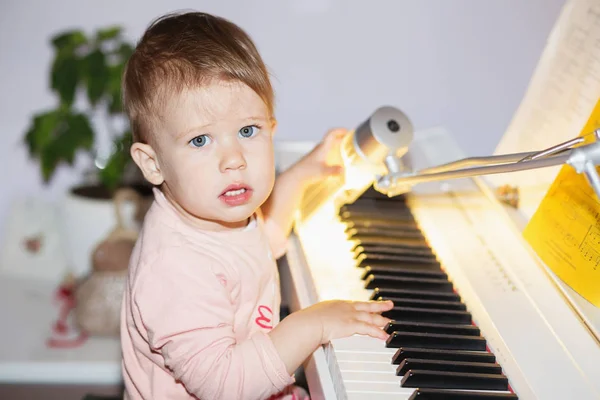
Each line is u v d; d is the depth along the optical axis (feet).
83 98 6.30
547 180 3.44
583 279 2.96
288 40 6.24
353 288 3.26
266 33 6.23
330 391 2.74
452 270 3.37
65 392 4.90
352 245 3.62
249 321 3.32
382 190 3.23
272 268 3.49
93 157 5.92
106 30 5.76
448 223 3.76
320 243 3.65
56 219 6.26
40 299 5.80
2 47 6.27
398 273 3.35
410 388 2.64
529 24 6.15
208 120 3.03
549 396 2.56
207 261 3.15
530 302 3.06
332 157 3.93
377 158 3.32
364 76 6.31
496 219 3.69
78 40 5.66
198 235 3.24
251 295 3.31
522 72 6.25
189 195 3.10
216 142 3.07
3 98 6.37
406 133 3.30
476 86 6.31
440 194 4.08
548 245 3.20
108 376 4.91
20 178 6.50
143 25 6.24
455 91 6.33
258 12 6.19
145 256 3.16
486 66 6.26
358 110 6.38
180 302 2.99
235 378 2.87
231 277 3.22
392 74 6.31
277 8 6.17
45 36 6.27
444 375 2.64
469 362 2.75
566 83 3.40
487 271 3.30
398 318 3.02
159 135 3.13
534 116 3.56
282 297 4.17
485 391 2.64
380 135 3.26
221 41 3.19
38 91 6.38
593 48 3.28
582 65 3.32
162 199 3.34
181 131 3.05
